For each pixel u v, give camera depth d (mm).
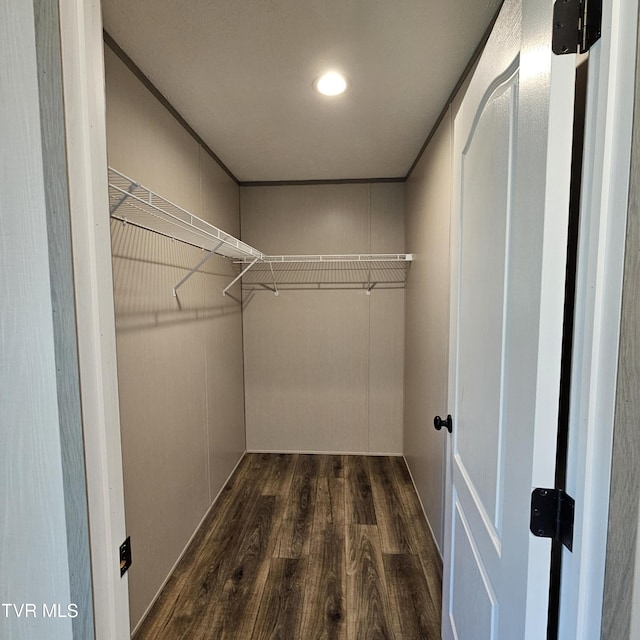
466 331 1083
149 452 1510
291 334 2994
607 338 504
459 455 1159
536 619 621
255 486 2500
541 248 588
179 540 1780
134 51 1314
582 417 543
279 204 2912
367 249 2889
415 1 1094
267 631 1411
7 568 595
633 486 470
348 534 1979
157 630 1420
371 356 2961
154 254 1555
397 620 1456
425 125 1900
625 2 464
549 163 566
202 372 2100
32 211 543
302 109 1739
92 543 608
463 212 1124
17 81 530
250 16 1145
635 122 460
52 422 564
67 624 591
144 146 1472
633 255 467
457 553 1164
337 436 3020
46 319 553
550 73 558
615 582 497
